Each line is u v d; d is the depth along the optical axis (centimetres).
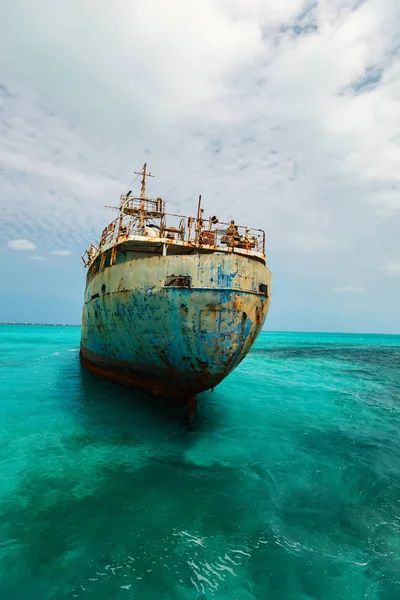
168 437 839
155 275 819
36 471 646
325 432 947
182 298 773
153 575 396
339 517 525
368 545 460
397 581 393
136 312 871
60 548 436
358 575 403
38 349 3244
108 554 428
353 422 1062
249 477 650
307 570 410
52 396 1198
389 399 1422
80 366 1933
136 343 920
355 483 637
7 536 455
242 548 448
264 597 371
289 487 619
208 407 1159
